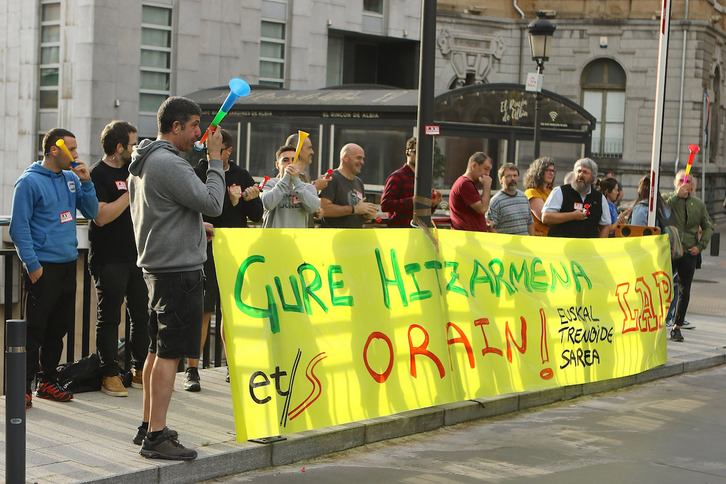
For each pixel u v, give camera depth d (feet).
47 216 23.11
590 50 121.80
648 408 27.68
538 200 36.65
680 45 118.11
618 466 21.43
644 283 32.22
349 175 29.84
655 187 37.37
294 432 21.40
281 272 21.77
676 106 118.42
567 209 33.47
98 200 24.06
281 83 88.07
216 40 82.07
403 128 54.08
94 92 75.20
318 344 22.25
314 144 57.93
